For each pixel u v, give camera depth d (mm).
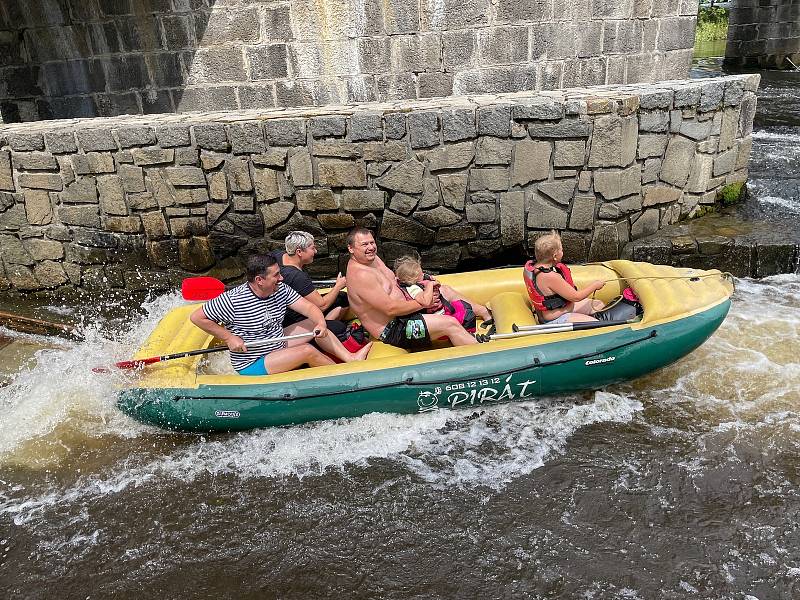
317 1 6930
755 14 16172
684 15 7988
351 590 3160
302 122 5785
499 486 3740
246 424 4176
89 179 6316
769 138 9875
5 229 6719
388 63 7180
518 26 7070
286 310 4395
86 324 6223
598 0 7312
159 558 3412
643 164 5840
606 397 4406
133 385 4148
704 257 5922
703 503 3523
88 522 3672
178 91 7500
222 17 7098
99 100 7652
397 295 4387
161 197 6277
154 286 6738
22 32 7438
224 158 6031
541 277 4352
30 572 3367
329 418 4207
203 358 4719
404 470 3906
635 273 4633
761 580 3066
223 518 3646
